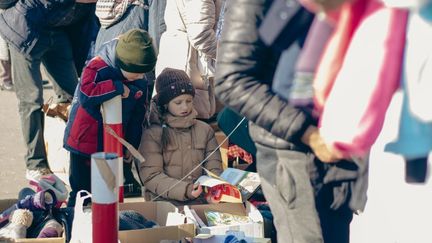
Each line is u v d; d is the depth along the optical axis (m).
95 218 4.83
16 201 6.24
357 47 3.13
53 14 7.86
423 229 4.85
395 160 4.97
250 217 5.86
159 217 5.98
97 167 4.79
